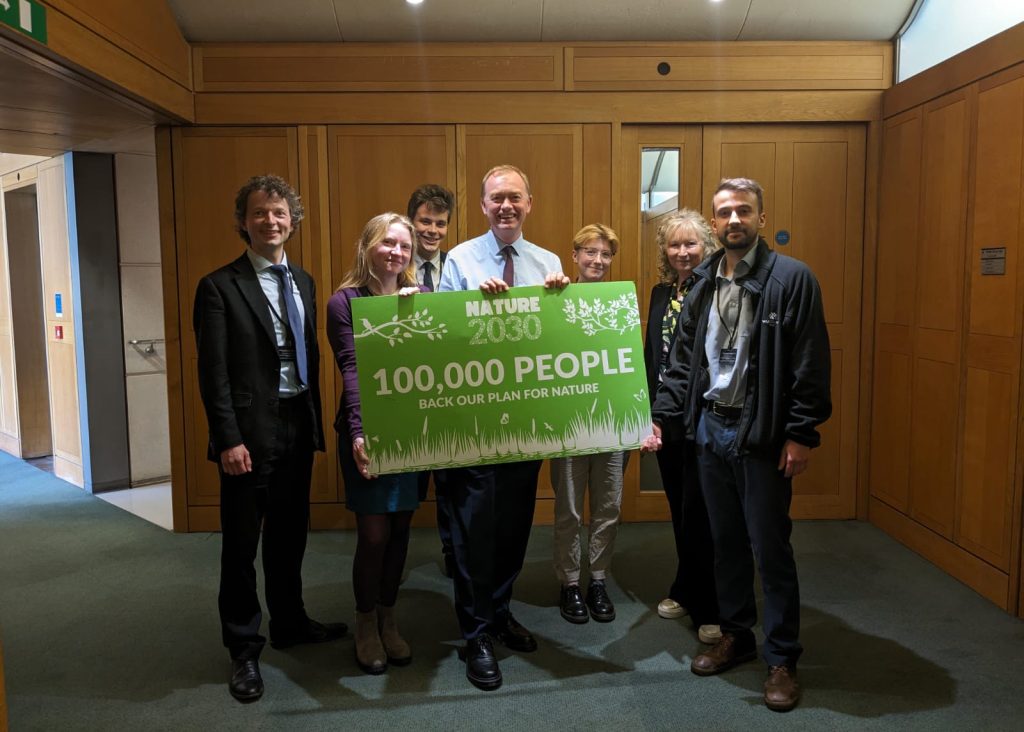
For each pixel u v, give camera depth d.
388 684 2.38
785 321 2.19
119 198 4.80
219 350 2.28
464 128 3.79
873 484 3.92
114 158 4.75
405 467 2.31
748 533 2.35
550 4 3.63
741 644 2.46
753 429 2.21
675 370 2.63
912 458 3.53
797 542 3.66
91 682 2.42
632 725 2.14
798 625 2.28
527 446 2.39
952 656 2.52
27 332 5.80
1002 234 2.86
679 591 2.86
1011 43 2.81
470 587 2.39
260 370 2.34
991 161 2.93
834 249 3.90
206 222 3.82
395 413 2.31
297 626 2.65
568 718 2.18
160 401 5.10
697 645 2.63
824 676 2.39
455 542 2.42
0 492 4.88
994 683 2.34
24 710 2.25
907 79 3.56
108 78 2.92
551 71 3.77
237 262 2.39
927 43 3.52
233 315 2.31
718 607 2.55
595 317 2.44
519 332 2.38
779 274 2.21
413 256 2.50
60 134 4.05
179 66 3.58
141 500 4.66
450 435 2.34
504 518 2.48
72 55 2.68
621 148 3.83
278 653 2.61
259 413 2.34
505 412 2.37
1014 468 2.81
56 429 5.26
